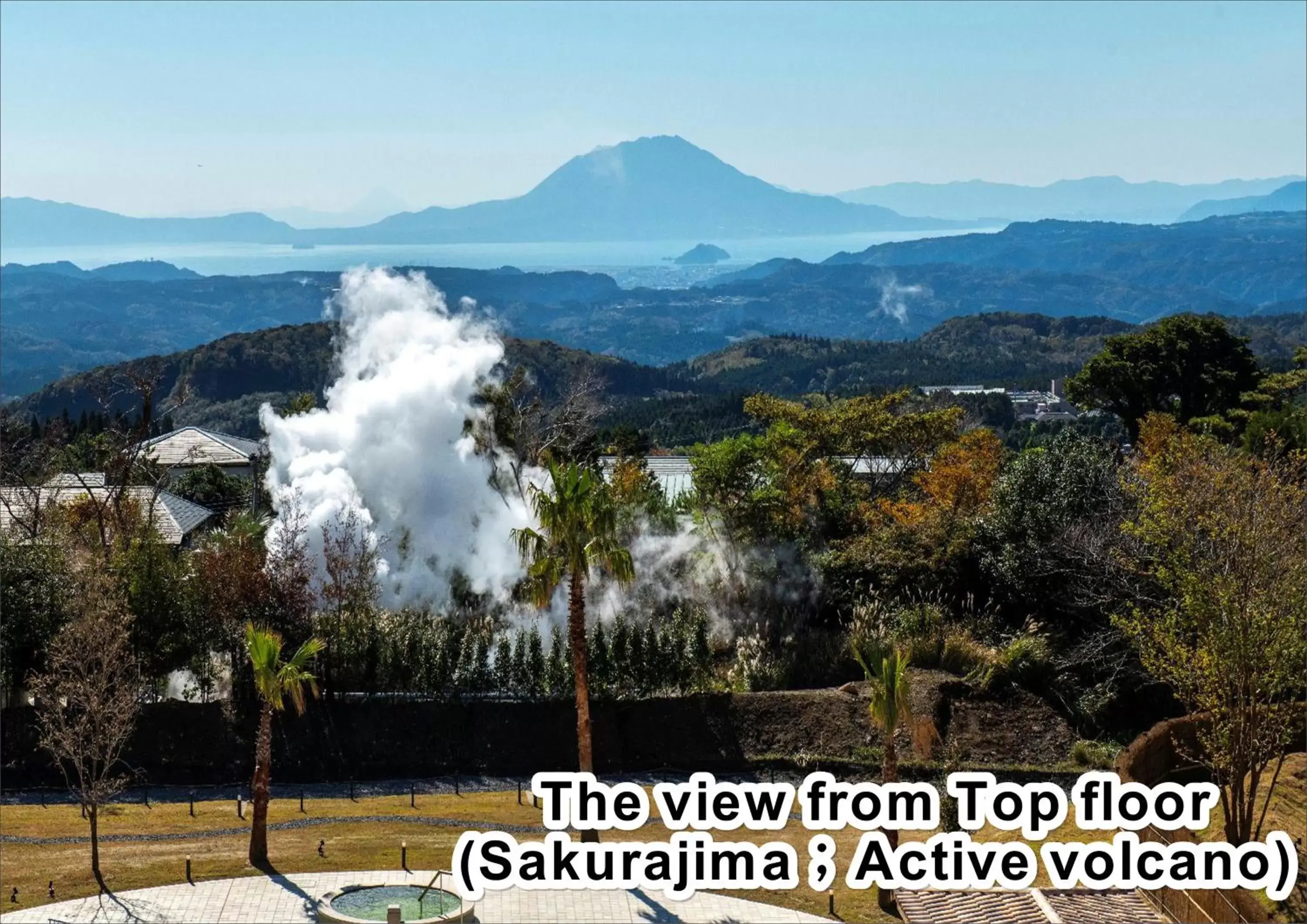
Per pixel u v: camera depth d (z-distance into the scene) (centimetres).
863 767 4084
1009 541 4828
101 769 4059
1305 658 3109
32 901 2952
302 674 3331
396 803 3825
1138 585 4325
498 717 4369
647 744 4266
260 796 3238
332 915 2816
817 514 5331
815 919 2884
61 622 4275
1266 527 3425
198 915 2872
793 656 4672
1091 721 4238
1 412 7706
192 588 4559
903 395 6216
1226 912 2634
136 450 6384
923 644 4538
